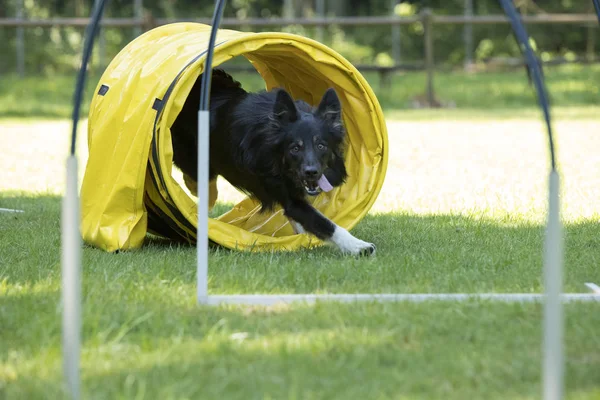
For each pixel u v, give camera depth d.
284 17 46.97
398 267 7.69
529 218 10.57
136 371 4.84
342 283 7.15
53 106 32.34
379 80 36.69
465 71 40.34
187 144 9.84
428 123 26.14
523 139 21.41
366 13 50.72
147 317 5.83
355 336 5.47
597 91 34.91
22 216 10.89
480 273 7.50
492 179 14.71
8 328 5.74
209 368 4.93
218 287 6.93
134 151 8.38
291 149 8.56
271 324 5.82
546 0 47.25
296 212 8.80
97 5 5.04
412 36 47.59
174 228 9.05
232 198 12.84
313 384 4.66
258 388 4.60
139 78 8.63
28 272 7.48
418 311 6.08
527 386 4.62
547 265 4.39
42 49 41.09
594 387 4.59
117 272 7.41
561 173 15.07
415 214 11.17
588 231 9.56
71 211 4.54
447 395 4.52
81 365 4.93
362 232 9.76
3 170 16.33
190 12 47.53
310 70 9.70
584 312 6.09
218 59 8.20
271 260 7.82
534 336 5.53
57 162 17.66
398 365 4.97
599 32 46.00
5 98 33.84
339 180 9.25
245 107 9.02
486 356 5.11
